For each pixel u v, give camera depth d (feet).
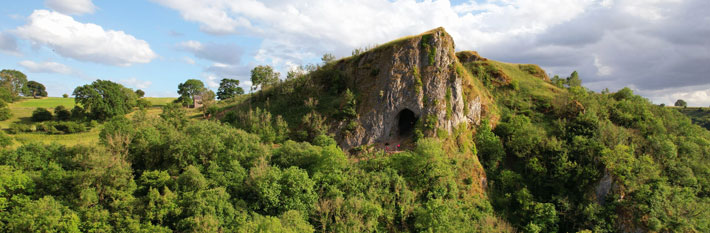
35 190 129.39
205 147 161.99
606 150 188.03
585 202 182.29
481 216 167.43
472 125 228.63
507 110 258.78
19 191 124.67
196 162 157.99
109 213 125.90
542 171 194.39
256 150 170.71
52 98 447.83
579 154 198.80
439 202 154.20
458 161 193.16
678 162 209.77
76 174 133.49
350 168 169.68
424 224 148.97
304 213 140.36
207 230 117.08
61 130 265.54
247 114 239.50
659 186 177.78
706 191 203.72
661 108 273.13
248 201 143.74
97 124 290.56
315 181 153.38
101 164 134.72
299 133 216.54
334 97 244.42
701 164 214.48
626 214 172.04
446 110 211.41
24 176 126.11
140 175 157.58
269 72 294.87
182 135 168.86
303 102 247.29
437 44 221.66
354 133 212.43
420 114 211.61
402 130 226.99
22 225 107.55
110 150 152.76
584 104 250.98
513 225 173.88
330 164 163.73
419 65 221.05
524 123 232.53
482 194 189.06
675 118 268.00
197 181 138.72
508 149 221.87
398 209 157.07
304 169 163.63
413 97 214.07
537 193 192.85
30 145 148.97
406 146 204.85
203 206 127.24
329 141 197.98
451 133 211.00
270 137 209.05
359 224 134.21
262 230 112.98
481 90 265.54
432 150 174.81
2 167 124.98
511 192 191.62
